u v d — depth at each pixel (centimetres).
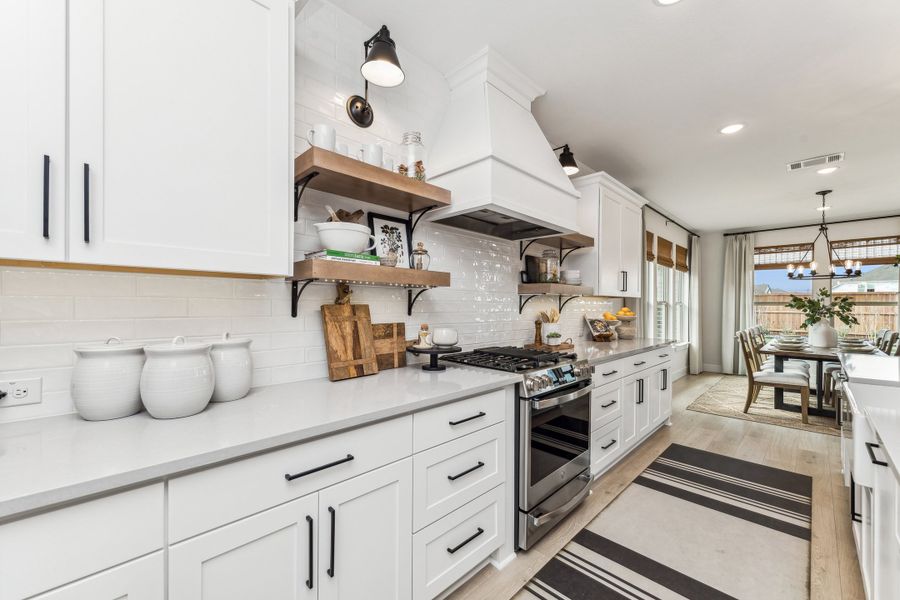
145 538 83
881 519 129
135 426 108
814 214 573
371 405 131
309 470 109
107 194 100
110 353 114
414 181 182
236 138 125
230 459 95
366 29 200
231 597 95
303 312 174
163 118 110
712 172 399
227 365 136
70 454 88
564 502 209
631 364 306
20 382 111
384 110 207
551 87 251
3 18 88
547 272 301
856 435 144
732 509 230
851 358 280
